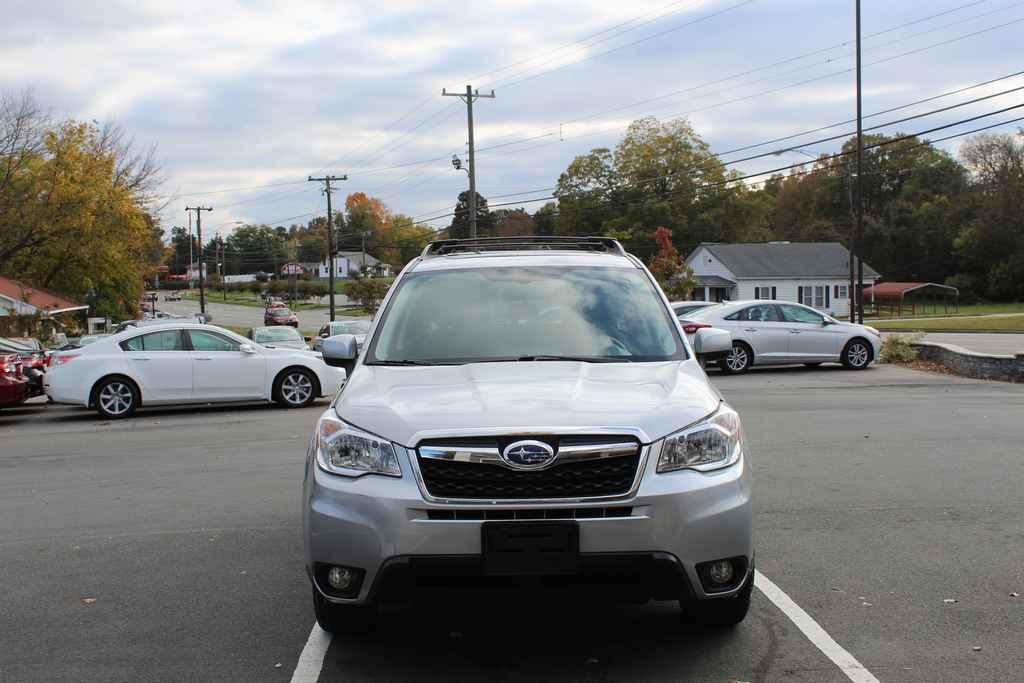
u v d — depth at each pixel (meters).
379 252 150.88
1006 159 84.44
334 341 5.59
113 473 9.59
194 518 7.23
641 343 5.18
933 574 5.41
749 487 4.15
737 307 20.03
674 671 4.08
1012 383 17.00
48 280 50.88
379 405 4.27
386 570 3.89
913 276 90.38
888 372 19.94
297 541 6.44
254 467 9.57
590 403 4.16
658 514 3.86
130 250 52.56
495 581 3.87
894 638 4.43
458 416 4.05
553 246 6.78
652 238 75.69
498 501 3.85
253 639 4.57
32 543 6.59
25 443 12.48
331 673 4.12
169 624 4.80
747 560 4.07
